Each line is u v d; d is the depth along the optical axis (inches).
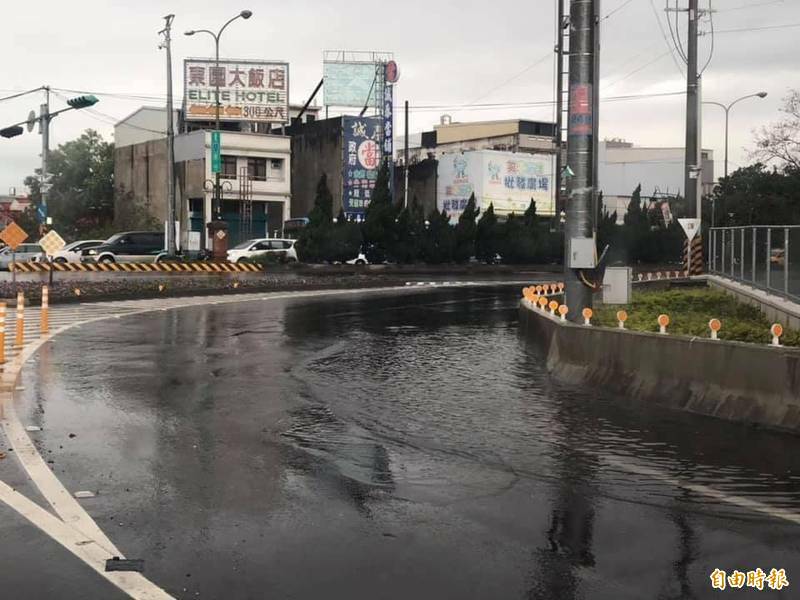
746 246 959.0
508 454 323.9
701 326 603.8
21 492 264.8
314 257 1800.0
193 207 2385.6
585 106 588.7
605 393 458.3
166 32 1829.5
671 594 192.1
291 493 268.5
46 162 1461.6
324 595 188.9
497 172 2743.6
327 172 2546.8
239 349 637.3
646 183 3511.3
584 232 595.8
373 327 823.1
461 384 491.2
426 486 278.7
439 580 198.2
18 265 1612.9
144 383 476.1
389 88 2568.9
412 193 2881.4
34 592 188.9
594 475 293.1
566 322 558.6
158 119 2593.5
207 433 354.0
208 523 237.6
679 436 352.2
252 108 2464.3
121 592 189.3
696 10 1407.5
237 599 186.4
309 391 462.3
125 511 247.6
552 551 218.4
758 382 369.4
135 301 1117.7
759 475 292.7
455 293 1355.8
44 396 431.8
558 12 997.8
